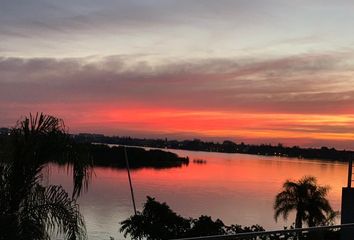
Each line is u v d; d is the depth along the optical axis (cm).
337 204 4672
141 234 3045
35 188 690
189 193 11169
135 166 12044
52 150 702
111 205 7906
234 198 11206
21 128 703
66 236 686
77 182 714
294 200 4497
